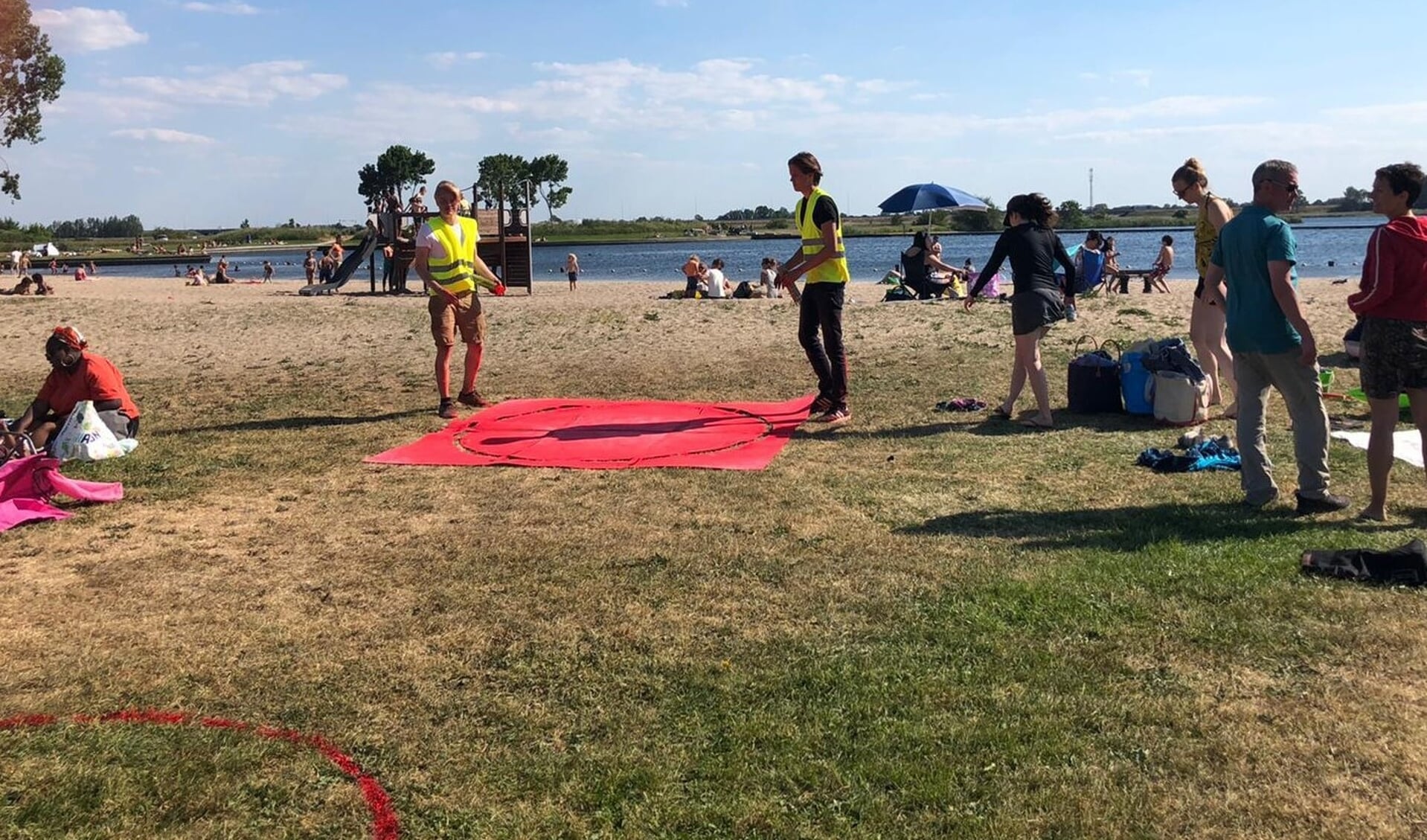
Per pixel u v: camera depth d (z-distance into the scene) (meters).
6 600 4.87
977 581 4.86
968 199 19.66
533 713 3.73
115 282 47.38
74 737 3.55
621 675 4.01
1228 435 7.93
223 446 8.31
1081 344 13.55
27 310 21.05
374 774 3.35
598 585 4.96
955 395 10.09
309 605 4.79
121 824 3.08
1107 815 3.03
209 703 3.83
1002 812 3.05
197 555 5.54
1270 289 5.79
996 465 7.21
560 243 145.12
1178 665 3.95
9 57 47.25
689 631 4.40
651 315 19.09
